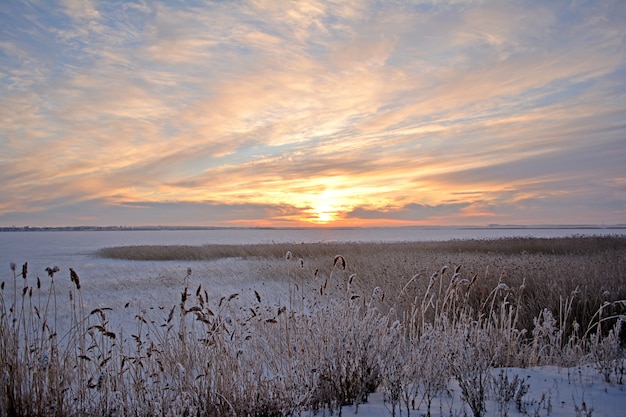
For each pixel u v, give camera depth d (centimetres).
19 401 349
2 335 367
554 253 2183
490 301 885
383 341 427
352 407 368
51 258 3341
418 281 963
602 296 828
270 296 1112
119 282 1639
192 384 383
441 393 388
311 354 418
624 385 403
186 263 2639
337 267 1559
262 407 360
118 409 367
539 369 481
